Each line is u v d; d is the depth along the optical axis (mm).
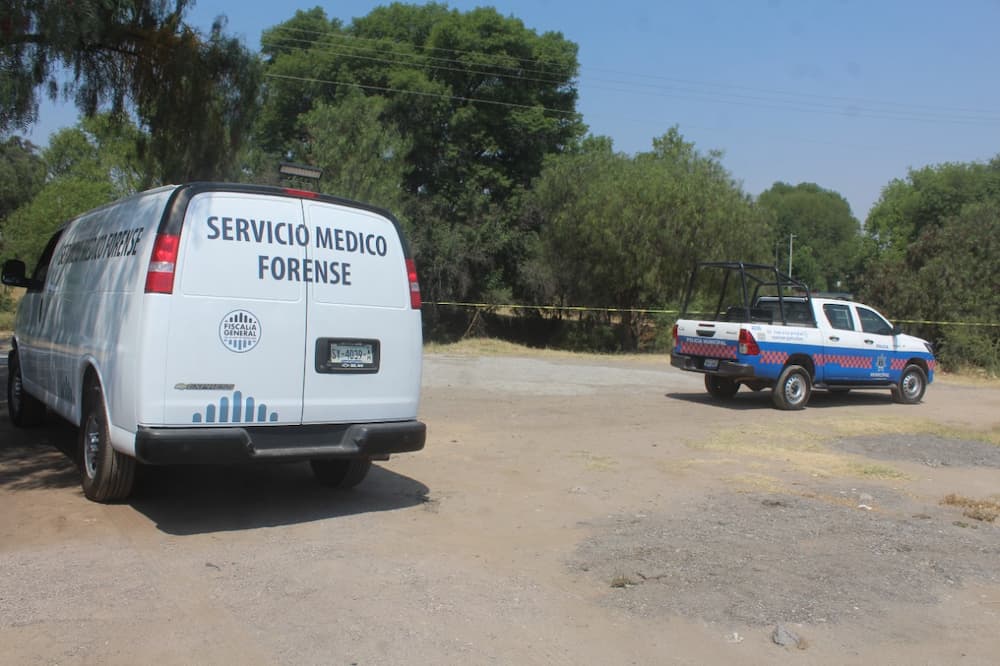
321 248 6070
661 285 28500
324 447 6008
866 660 3984
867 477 8250
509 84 36281
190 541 5492
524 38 36094
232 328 5641
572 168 31703
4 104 8742
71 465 7691
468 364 20094
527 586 4840
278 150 33844
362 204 6367
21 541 5379
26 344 8977
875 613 4566
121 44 10516
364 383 6227
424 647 3955
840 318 14156
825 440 10367
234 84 11508
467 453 8930
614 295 31047
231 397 5625
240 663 3713
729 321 13953
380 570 5027
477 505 6746
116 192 27656
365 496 6949
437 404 12641
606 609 4520
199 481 7305
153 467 7742
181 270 5496
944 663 3980
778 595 4773
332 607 4406
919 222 55156
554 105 38062
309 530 5867
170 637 3949
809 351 13492
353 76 33406
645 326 30359
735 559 5406
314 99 32688
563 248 31328
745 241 27953
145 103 11250
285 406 5836
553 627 4258
